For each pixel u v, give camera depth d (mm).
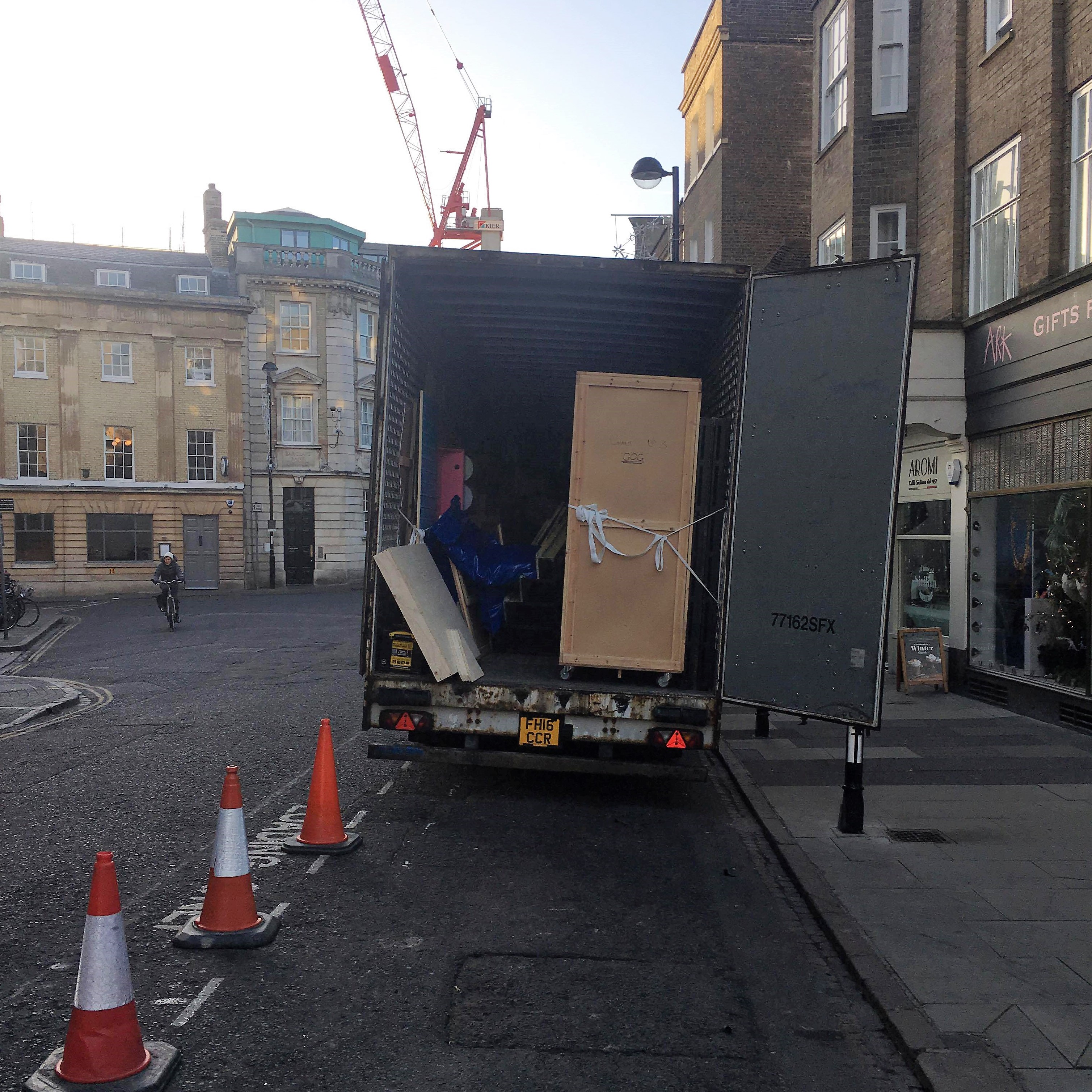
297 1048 3795
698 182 25922
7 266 44781
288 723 11172
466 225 63281
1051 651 10945
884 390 6168
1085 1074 3600
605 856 6406
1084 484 10172
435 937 4957
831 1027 4113
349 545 44281
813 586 6473
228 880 4867
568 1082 3607
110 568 39188
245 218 45844
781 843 6500
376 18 58688
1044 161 10844
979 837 6641
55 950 4711
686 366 10281
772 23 23203
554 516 9773
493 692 7074
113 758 9273
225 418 41188
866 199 14281
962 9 12820
